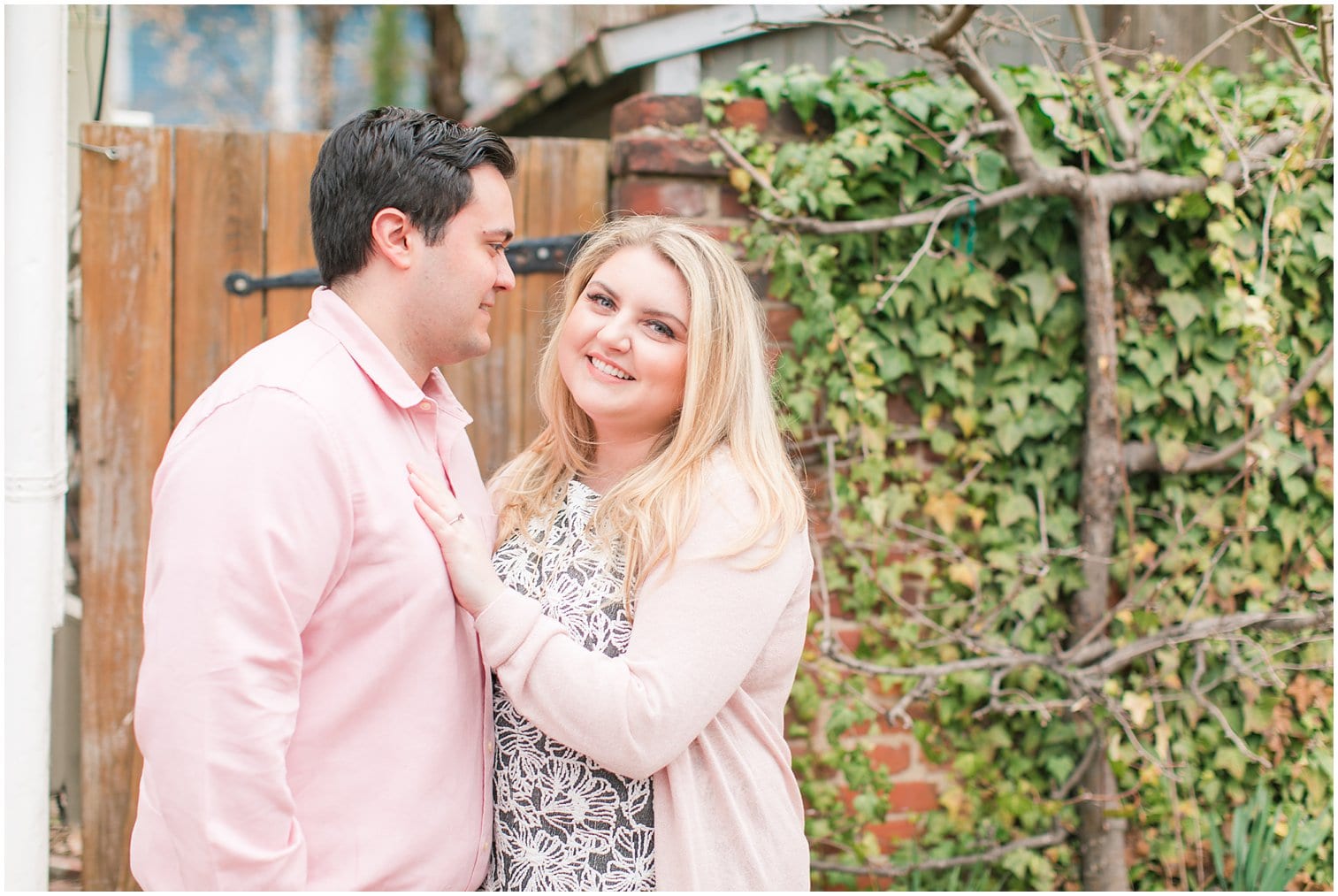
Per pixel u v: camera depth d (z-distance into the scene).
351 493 1.14
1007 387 2.37
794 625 1.35
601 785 1.26
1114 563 2.37
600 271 1.37
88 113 2.33
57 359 1.75
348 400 1.18
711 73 2.93
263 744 1.03
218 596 1.03
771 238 2.21
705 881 1.24
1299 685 2.51
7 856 1.71
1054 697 2.40
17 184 1.69
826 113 2.29
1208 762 2.47
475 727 1.27
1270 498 2.46
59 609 1.84
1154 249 2.36
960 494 2.38
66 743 2.27
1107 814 2.33
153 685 1.03
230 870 1.01
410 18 6.97
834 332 2.24
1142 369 2.37
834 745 2.31
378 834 1.15
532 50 6.95
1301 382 2.26
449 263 1.23
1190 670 2.47
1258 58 2.47
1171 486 2.42
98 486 2.07
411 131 1.22
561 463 1.52
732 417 1.34
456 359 1.31
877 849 2.32
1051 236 2.33
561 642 1.20
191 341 2.10
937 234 2.30
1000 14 2.35
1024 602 2.38
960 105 2.24
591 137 4.07
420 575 1.18
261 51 6.93
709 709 1.21
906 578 2.40
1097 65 2.23
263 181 2.11
